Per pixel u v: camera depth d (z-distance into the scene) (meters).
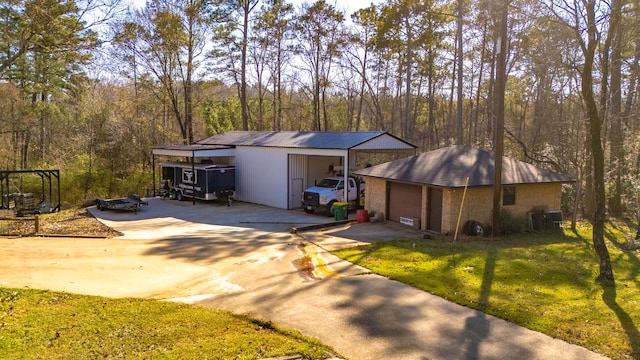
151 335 6.89
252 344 6.67
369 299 9.01
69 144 36.09
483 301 8.87
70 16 13.52
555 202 18.84
